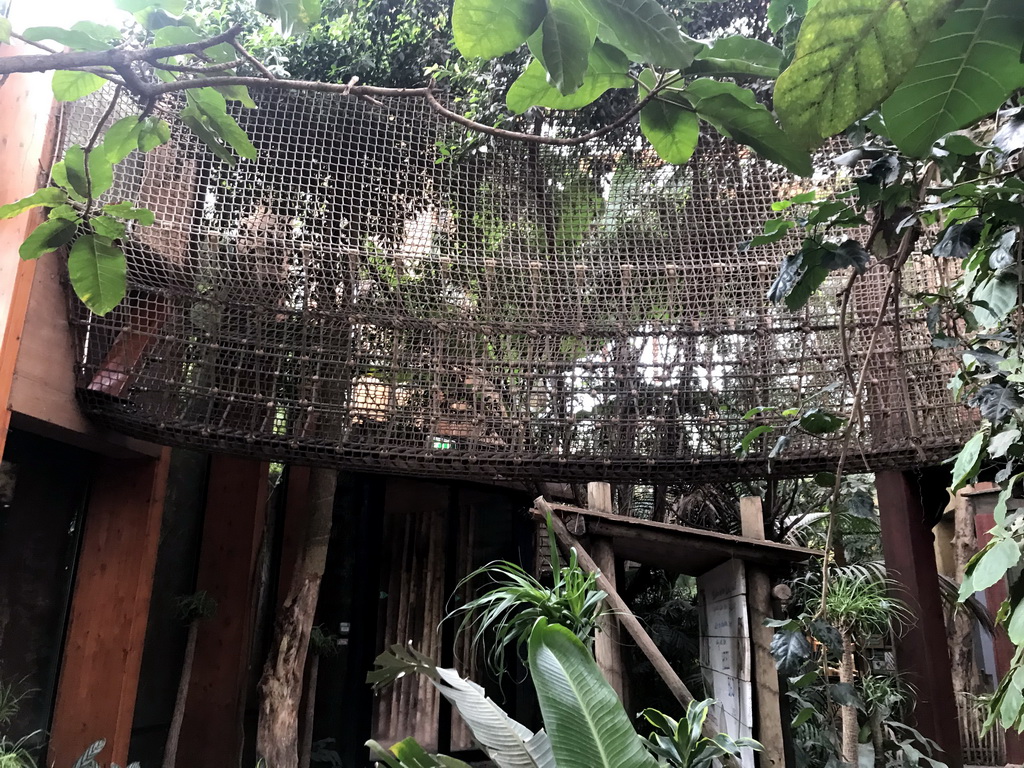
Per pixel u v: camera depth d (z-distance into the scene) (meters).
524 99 0.88
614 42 0.79
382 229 2.62
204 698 3.86
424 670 2.03
